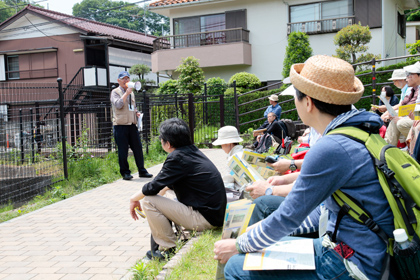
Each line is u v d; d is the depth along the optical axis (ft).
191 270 10.52
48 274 12.35
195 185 12.95
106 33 83.71
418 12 93.76
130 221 17.67
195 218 12.84
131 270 11.60
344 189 5.93
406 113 17.69
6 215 20.44
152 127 37.70
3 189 26.68
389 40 62.85
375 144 5.95
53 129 29.01
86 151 29.22
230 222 8.47
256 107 54.75
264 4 66.13
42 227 17.34
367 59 54.08
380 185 5.78
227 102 45.44
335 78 6.14
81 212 19.45
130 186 24.80
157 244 13.03
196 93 60.64
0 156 27.94
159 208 12.59
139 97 37.09
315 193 5.93
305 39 56.49
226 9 68.23
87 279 11.87
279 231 6.23
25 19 83.97
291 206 6.10
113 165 29.12
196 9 70.08
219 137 16.66
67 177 26.04
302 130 41.52
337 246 6.09
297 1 64.18
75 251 14.25
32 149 29.86
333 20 61.46
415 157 9.29
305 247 6.53
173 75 73.51
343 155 5.82
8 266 13.10
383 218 5.76
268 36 66.28
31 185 25.62
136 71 78.95
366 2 60.03
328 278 6.09
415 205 5.60
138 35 100.12
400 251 5.48
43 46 83.05
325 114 6.45
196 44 70.44
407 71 21.07
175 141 13.15
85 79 75.51
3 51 84.28
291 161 10.79
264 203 8.54
